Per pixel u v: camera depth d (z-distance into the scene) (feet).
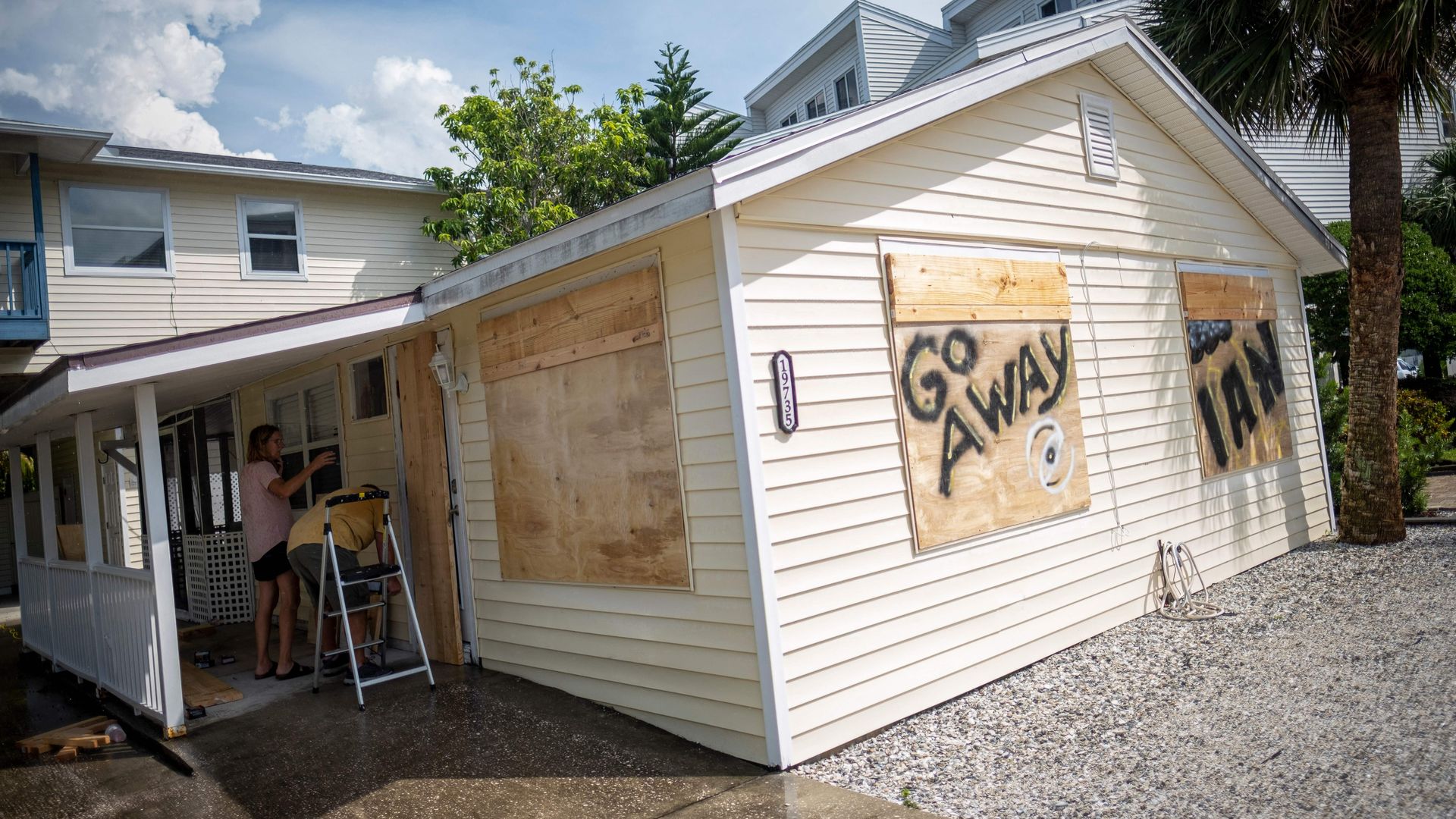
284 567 22.38
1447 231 59.62
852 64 76.54
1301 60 29.01
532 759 15.17
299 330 18.58
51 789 16.25
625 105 64.34
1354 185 29.12
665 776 14.19
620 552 17.04
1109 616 21.74
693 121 84.33
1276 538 28.99
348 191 50.98
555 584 18.95
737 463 14.58
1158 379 24.77
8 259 37.83
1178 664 18.72
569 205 60.54
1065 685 17.95
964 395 18.51
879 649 16.06
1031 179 21.40
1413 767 12.47
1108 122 24.23
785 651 14.49
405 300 20.34
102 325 42.37
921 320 17.74
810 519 15.23
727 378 14.76
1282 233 31.22
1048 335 20.99
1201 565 25.26
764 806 12.76
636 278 16.44
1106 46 22.74
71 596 24.53
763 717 14.39
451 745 16.11
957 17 76.64
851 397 16.28
